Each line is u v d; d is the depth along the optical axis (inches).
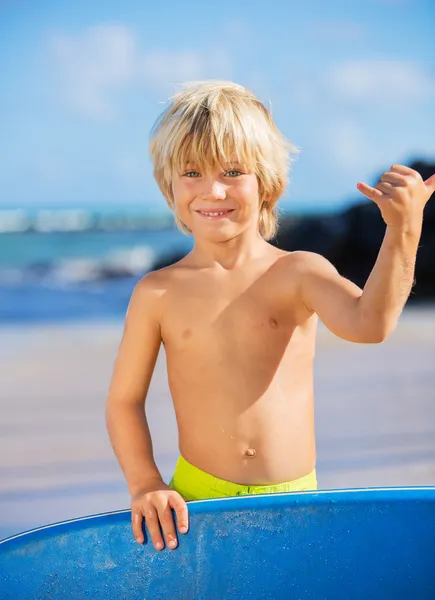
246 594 66.9
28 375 242.1
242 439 76.0
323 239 595.5
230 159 75.5
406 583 66.8
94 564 66.5
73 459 164.1
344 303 70.1
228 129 75.2
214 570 67.0
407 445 166.9
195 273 78.7
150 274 80.5
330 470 153.4
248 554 67.1
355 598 67.0
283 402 76.5
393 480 147.8
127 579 66.9
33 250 734.5
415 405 196.1
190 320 77.5
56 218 857.5
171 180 79.2
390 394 207.0
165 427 173.8
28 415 196.5
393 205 62.7
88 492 147.4
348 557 67.0
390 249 64.0
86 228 820.0
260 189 79.4
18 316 412.8
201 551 67.1
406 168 64.3
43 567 64.7
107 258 674.8
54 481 152.6
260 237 80.4
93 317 403.2
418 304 412.8
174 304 78.2
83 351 283.7
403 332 304.0
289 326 76.9
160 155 80.0
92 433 181.5
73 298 510.9
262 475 75.8
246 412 76.0
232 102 77.3
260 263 77.8
